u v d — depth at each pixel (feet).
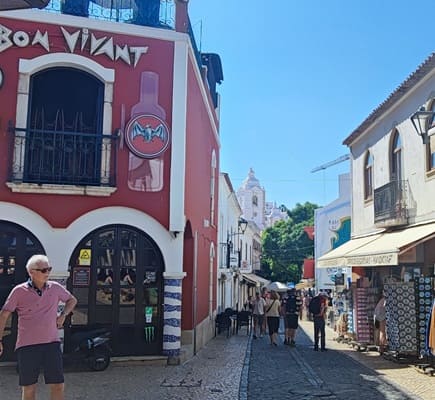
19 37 36.88
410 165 49.29
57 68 37.96
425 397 29.32
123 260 37.76
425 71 44.45
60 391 20.03
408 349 42.06
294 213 195.72
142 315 37.68
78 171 37.17
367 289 52.08
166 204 38.37
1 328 19.54
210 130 62.28
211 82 63.57
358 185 64.85
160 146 38.47
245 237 139.03
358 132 62.54
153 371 35.06
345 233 98.58
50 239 36.22
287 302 57.72
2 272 35.83
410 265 47.65
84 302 36.96
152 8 40.27
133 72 38.75
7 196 35.91
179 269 38.09
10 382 30.68
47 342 19.85
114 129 37.93
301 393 30.45
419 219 47.16
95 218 37.06
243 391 30.45
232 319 73.61
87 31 37.93
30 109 37.19
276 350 52.39
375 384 33.22
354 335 54.85
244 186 290.97
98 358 34.50
